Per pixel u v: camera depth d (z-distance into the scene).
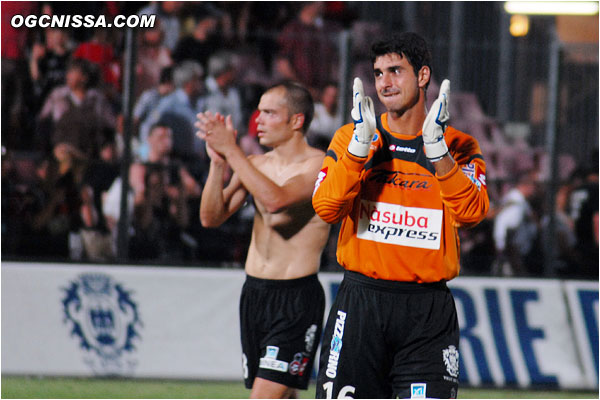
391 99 12.33
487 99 30.80
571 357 26.38
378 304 12.47
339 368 12.68
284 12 32.06
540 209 29.39
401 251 12.38
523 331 26.31
